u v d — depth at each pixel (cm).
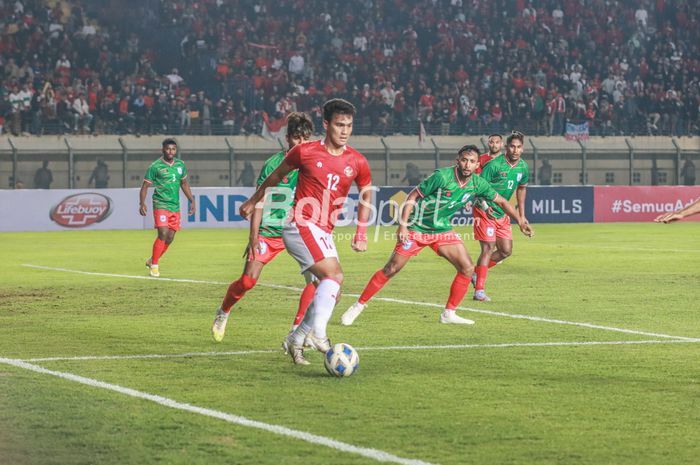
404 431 1303
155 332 2242
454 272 3812
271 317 2511
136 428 1315
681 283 3366
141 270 3906
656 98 9794
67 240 5794
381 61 9669
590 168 8462
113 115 8294
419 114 9000
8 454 1188
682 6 10825
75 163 7500
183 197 6969
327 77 9388
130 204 6988
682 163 8638
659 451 1209
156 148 8012
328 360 1681
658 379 1673
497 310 2650
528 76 9800
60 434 1284
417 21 10238
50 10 9244
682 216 1517
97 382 1631
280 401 1488
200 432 1294
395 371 1747
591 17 10638
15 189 7088
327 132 1761
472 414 1405
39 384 1616
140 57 9225
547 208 7550
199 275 3688
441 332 2239
